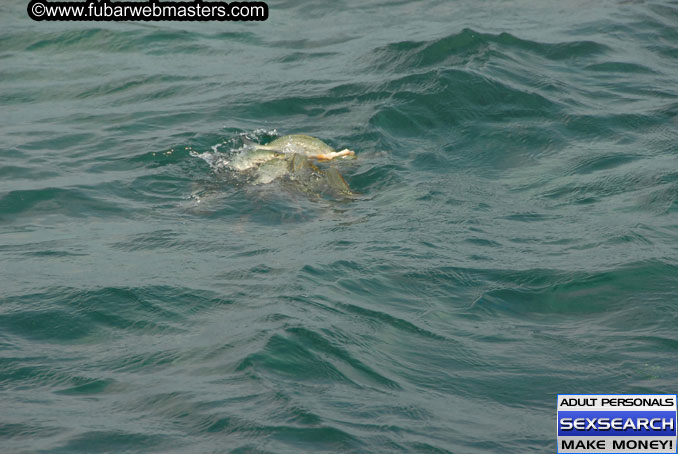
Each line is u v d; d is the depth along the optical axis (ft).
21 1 230.48
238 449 53.06
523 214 106.83
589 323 76.95
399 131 143.13
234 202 113.19
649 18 207.51
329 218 106.63
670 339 72.49
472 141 138.21
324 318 74.33
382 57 178.29
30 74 181.06
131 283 83.92
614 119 144.56
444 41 180.24
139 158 132.16
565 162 127.03
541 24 202.18
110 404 59.93
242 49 197.47
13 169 126.62
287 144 127.95
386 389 63.10
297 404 58.75
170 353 68.39
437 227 102.01
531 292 83.71
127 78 176.96
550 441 57.00
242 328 71.97
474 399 62.90
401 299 81.10
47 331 73.67
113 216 109.70
